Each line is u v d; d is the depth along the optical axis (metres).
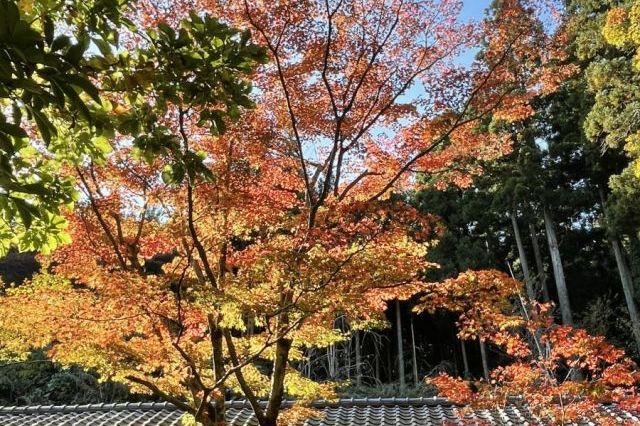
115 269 5.21
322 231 4.30
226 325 4.62
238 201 4.87
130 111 2.78
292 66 5.08
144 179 5.18
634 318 16.98
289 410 6.08
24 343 4.99
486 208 19.17
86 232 5.44
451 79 5.36
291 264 4.10
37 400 14.57
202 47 2.43
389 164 5.58
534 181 18.00
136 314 4.95
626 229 15.09
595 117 13.92
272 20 4.75
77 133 3.03
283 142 5.38
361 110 5.46
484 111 5.55
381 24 5.17
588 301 19.66
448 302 4.75
